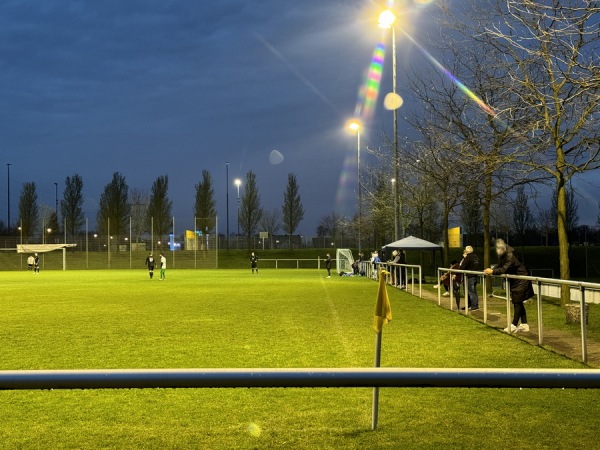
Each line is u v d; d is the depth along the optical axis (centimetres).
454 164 2106
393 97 3253
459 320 1614
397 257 3359
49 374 207
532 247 6159
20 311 1962
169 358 1066
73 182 10169
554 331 1388
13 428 674
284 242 8831
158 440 630
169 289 3136
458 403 762
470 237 6200
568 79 1156
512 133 1547
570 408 733
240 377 209
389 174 5241
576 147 1712
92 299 2480
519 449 589
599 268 5853
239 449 599
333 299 2389
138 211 10162
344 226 7906
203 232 8138
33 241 8119
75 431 662
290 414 723
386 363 1003
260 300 2361
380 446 602
